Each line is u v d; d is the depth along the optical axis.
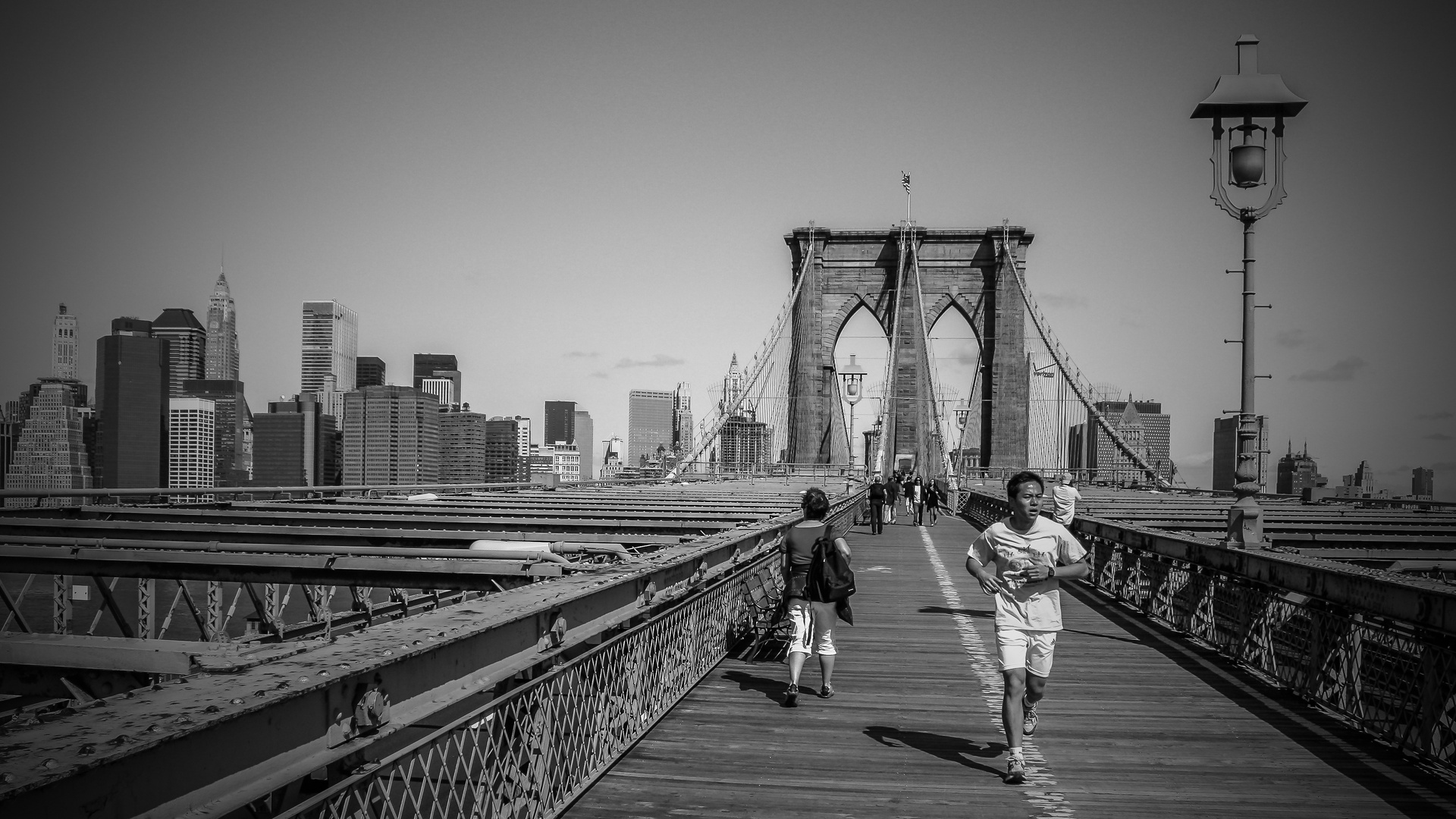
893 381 69.69
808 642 8.22
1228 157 11.45
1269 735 7.15
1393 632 6.75
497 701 4.25
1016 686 5.99
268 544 11.29
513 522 13.09
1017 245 81.44
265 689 2.80
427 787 3.82
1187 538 11.91
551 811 5.00
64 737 2.29
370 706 3.25
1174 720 7.61
